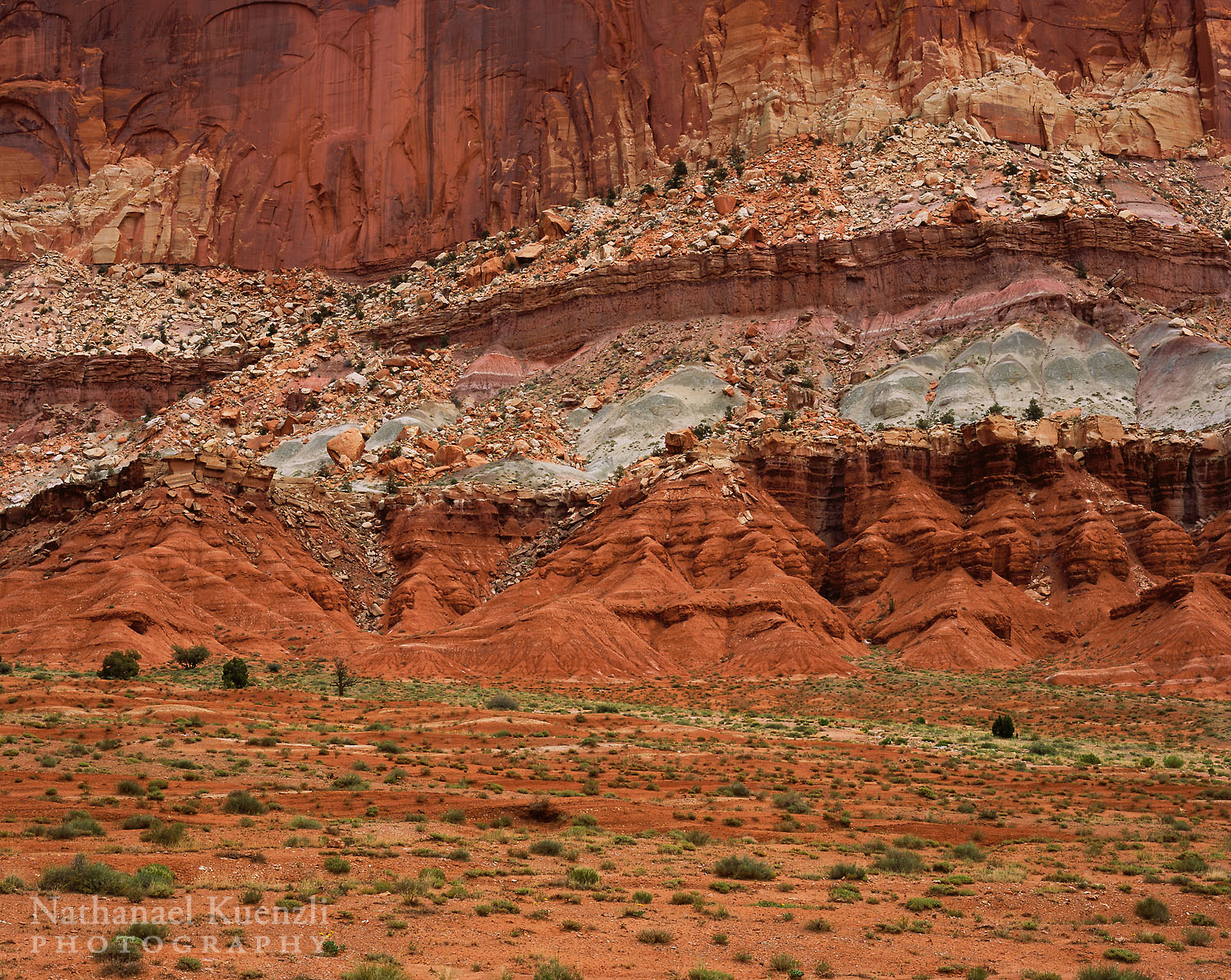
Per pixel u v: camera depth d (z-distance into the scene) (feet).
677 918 97.81
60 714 195.31
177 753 171.94
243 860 106.01
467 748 200.75
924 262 531.50
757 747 223.92
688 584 379.55
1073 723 279.90
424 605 397.60
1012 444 419.95
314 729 208.33
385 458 492.95
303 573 398.62
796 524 413.18
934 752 229.45
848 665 342.85
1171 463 416.87
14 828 113.80
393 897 97.14
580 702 289.12
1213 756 236.84
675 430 471.21
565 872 111.86
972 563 386.73
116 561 377.30
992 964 90.22
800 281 539.70
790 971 85.25
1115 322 499.51
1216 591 342.03
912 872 121.29
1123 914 107.14
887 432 431.02
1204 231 549.13
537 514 439.22
